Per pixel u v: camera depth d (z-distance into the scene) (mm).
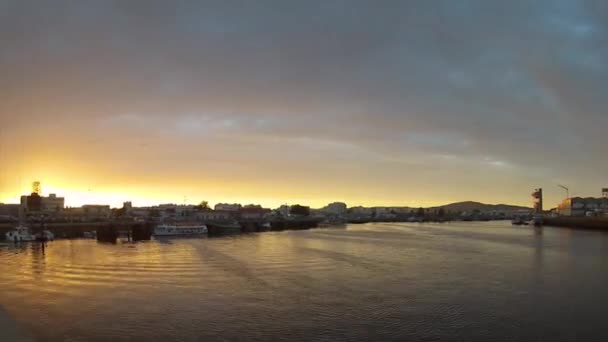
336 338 34906
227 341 34250
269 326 37906
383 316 40781
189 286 54469
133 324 38469
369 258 83438
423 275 62688
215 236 156250
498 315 41000
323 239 137500
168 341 34312
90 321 39375
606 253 93062
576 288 53438
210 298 47688
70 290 52281
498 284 55844
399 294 49656
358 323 38719
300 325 38094
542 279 59625
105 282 57375
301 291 51250
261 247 107250
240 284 55688
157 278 60281
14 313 42000
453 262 77500
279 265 73250
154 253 92438
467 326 37844
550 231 186875
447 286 54406
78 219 183500
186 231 163250
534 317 40406
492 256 87125
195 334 35875
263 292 50781
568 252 95125
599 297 48469
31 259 81938
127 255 88688
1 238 130000
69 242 124000
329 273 64562
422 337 35125
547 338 34938
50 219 177375
